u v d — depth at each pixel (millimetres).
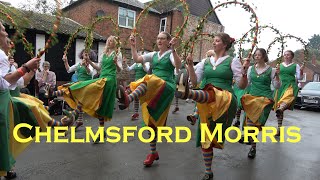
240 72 3125
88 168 3590
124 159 3969
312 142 5445
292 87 5945
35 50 10938
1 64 2234
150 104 3461
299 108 11789
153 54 3799
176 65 3338
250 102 4336
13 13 3195
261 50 4391
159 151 4414
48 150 4258
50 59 11688
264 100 4324
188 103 11094
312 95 11070
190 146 4750
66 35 11867
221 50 3275
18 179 3193
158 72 3676
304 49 5953
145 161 3711
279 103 5848
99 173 3439
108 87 4504
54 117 6836
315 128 7070
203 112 3131
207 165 3291
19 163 3689
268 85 4430
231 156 4332
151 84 3418
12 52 2871
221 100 3008
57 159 3883
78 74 5891
